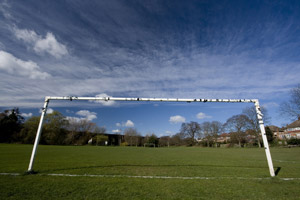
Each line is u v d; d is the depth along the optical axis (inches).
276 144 1781.5
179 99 350.6
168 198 186.9
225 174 315.3
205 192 208.8
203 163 466.6
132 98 351.9
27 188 210.8
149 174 307.4
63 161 452.8
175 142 2984.7
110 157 591.5
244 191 214.8
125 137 2741.1
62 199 178.5
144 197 188.2
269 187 233.3
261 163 477.7
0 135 1935.3
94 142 2447.1
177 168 376.5
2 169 324.5
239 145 2101.4
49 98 347.9
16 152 715.4
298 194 206.1
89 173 303.9
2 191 198.4
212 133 2509.8
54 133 2037.4
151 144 2472.9
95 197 185.6
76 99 350.6
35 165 375.9
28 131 1962.4
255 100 338.6
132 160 511.5
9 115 2110.0
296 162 508.1
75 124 2425.0
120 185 231.5
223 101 345.1
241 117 2073.1
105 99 352.5
